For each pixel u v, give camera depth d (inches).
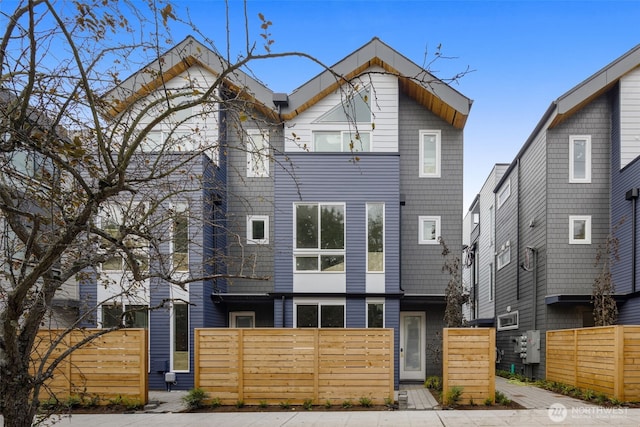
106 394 331.6
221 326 468.1
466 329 327.9
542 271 492.7
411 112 490.6
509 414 291.3
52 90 137.6
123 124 145.5
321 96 464.1
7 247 161.2
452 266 440.5
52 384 330.0
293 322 428.1
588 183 481.4
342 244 434.6
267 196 482.0
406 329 478.6
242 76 457.4
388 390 328.5
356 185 440.1
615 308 431.2
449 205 482.3
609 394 328.8
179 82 457.7
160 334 418.0
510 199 622.2
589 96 465.4
